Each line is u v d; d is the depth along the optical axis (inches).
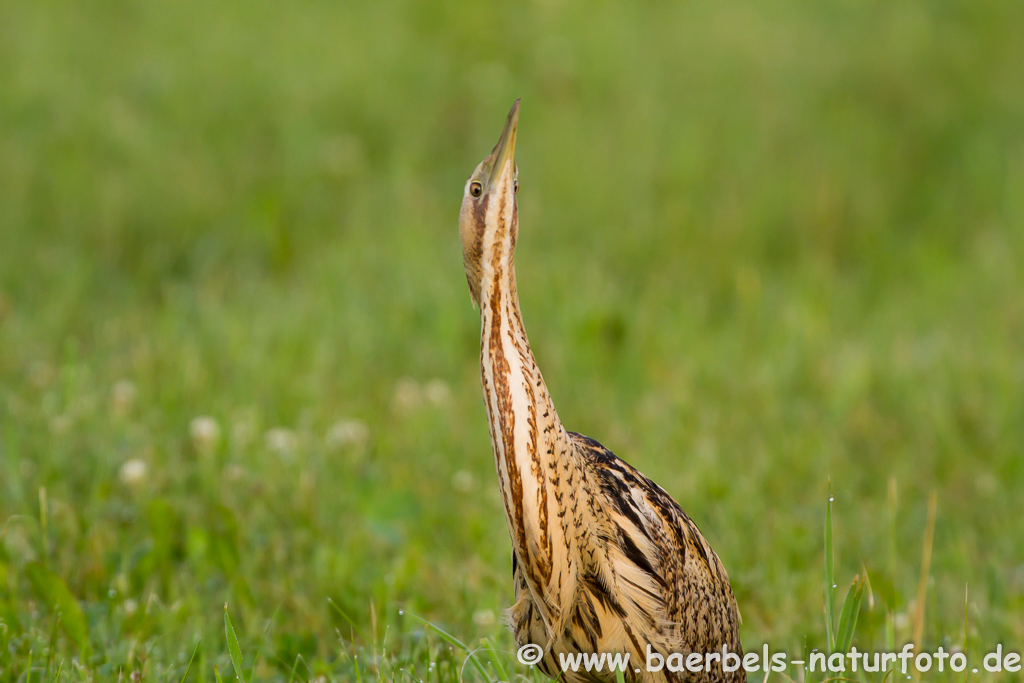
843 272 943.7
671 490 566.3
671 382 717.3
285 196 943.0
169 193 922.7
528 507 327.0
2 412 592.1
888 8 1198.9
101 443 561.9
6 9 1111.0
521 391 328.5
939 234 977.5
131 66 1066.7
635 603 343.0
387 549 518.6
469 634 431.5
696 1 1218.6
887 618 385.1
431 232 903.1
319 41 1130.7
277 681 395.2
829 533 358.0
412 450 604.7
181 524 509.7
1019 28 1175.0
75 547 482.9
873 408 698.2
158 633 426.3
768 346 783.1
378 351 738.8
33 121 980.6
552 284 811.4
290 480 553.3
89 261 860.0
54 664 384.5
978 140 1061.1
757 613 472.4
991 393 696.4
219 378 680.4
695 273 897.5
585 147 1004.6
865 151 1039.6
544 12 1186.0
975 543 532.7
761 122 1051.9
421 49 1145.4
